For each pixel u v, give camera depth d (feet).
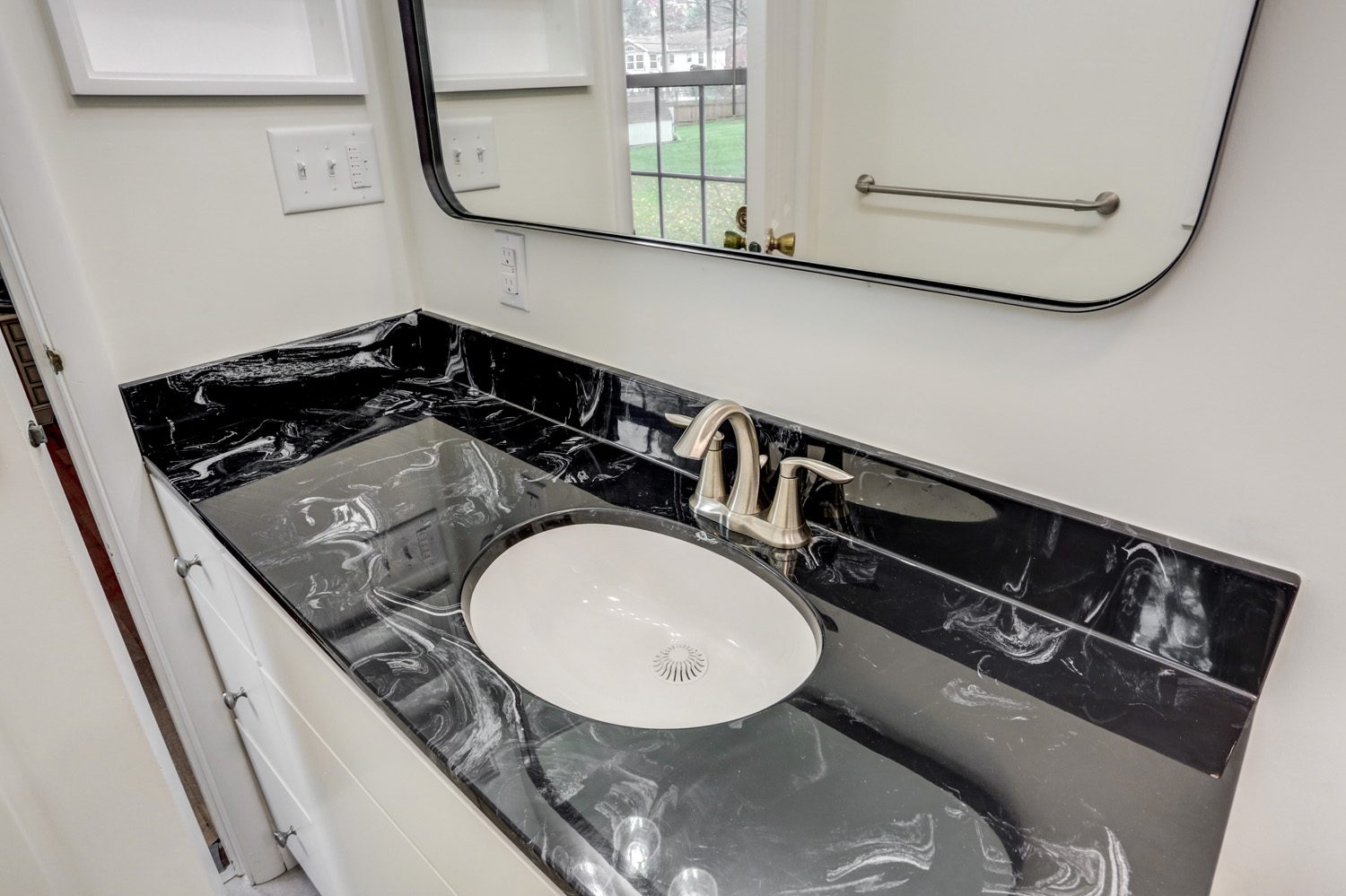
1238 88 1.86
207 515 3.44
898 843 1.89
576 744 2.22
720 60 2.79
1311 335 1.98
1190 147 1.96
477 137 3.89
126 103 3.55
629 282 3.63
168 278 3.89
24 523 1.87
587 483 3.66
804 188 2.72
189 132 3.77
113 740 2.16
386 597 2.90
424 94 4.05
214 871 2.72
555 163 3.56
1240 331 2.07
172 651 4.43
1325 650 2.21
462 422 4.33
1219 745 2.17
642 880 1.81
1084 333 2.33
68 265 3.56
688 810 1.99
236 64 3.91
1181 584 2.35
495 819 2.02
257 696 4.03
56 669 2.01
